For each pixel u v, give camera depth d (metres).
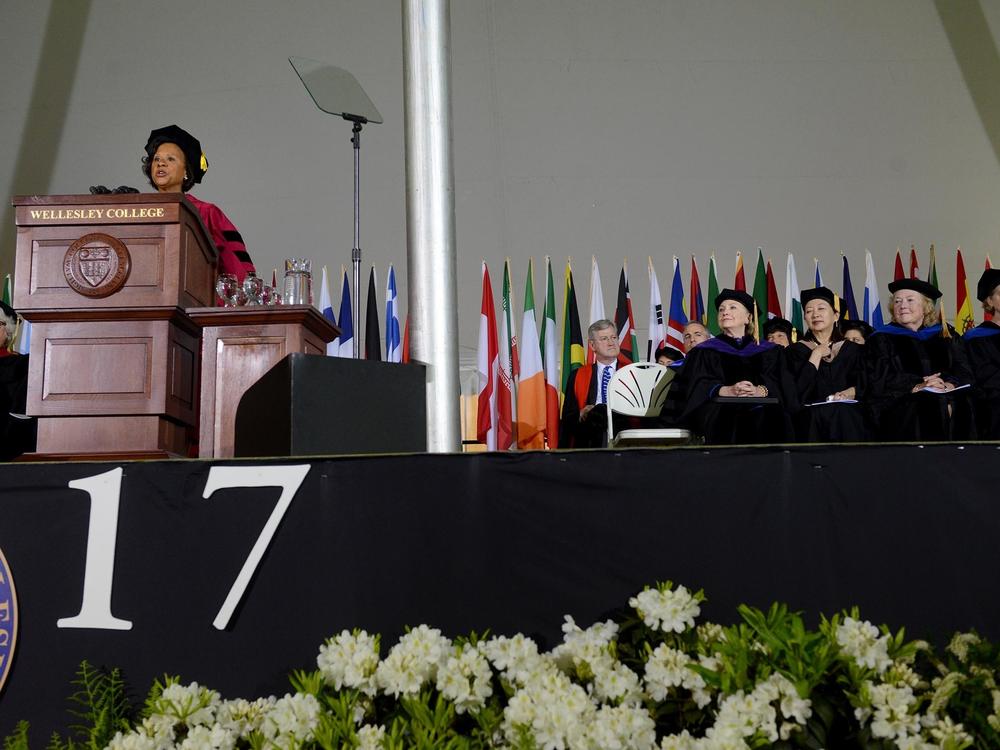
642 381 7.77
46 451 4.93
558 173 13.53
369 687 3.19
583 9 13.91
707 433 7.67
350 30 13.79
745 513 3.77
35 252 5.02
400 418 4.71
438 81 6.04
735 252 13.44
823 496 3.77
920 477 3.76
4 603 3.85
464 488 3.84
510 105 13.69
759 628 3.09
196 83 13.70
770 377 7.78
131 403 4.94
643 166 13.60
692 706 3.13
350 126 13.61
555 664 3.27
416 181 5.95
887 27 13.95
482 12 13.85
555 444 10.54
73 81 13.70
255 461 3.90
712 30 13.94
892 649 3.11
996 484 3.75
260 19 13.82
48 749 3.60
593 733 2.85
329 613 3.79
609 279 13.30
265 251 13.30
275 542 3.85
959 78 13.83
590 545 3.78
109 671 3.79
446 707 3.13
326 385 4.50
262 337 5.13
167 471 3.91
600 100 13.74
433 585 3.79
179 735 3.30
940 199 13.56
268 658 3.78
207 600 3.82
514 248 13.32
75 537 3.89
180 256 5.04
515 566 3.79
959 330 12.17
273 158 13.54
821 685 3.02
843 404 7.69
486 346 10.46
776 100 13.77
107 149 13.57
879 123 13.75
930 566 3.72
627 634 3.66
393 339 10.38
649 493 3.79
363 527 3.83
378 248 13.26
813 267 13.38
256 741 3.21
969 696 3.01
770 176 13.59
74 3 13.88
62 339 5.00
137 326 5.00
